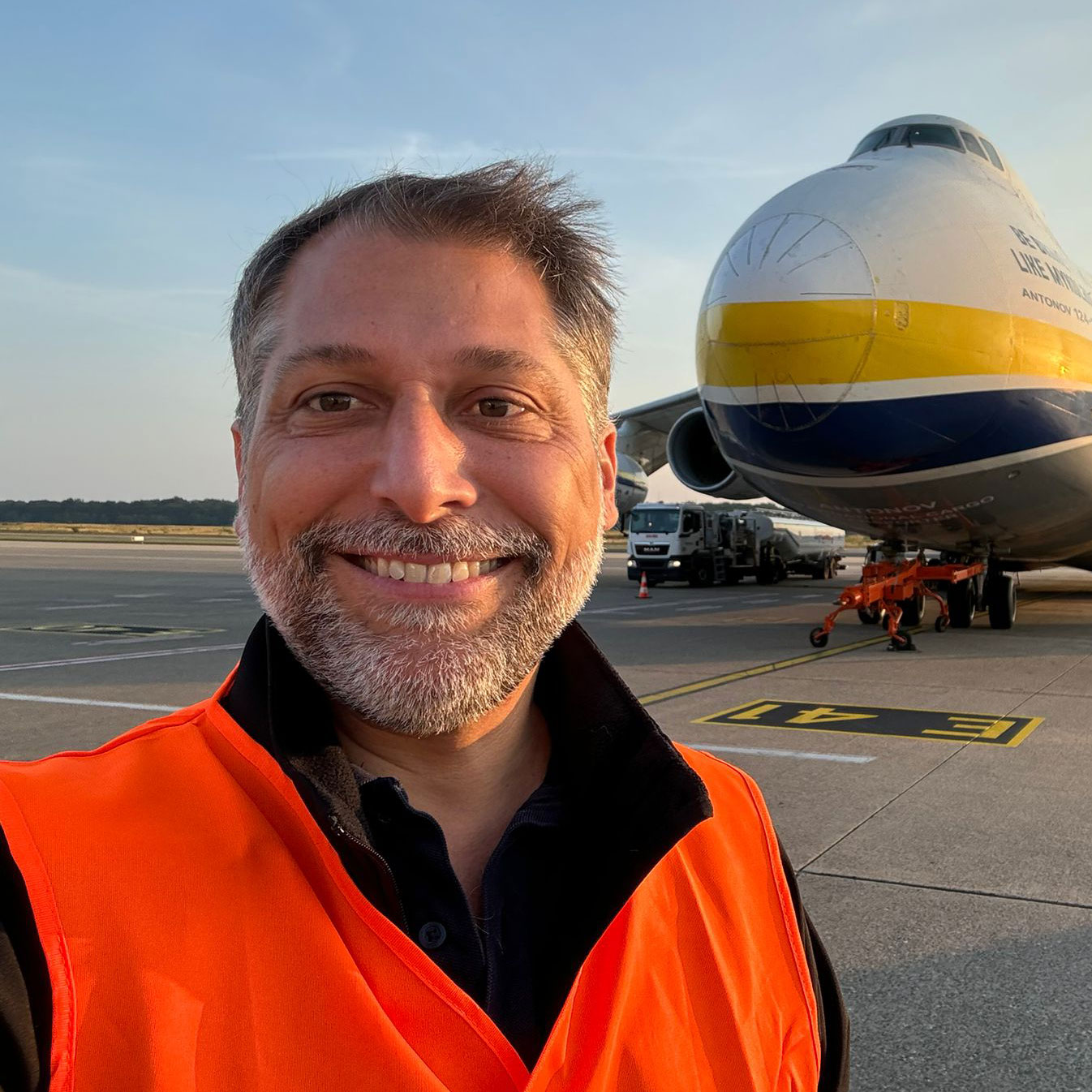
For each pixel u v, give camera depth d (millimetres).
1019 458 10508
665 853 1084
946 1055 2941
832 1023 1404
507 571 1166
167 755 1089
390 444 1087
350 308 1117
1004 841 4926
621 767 1192
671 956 1180
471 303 1140
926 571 13758
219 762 1081
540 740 1392
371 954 974
